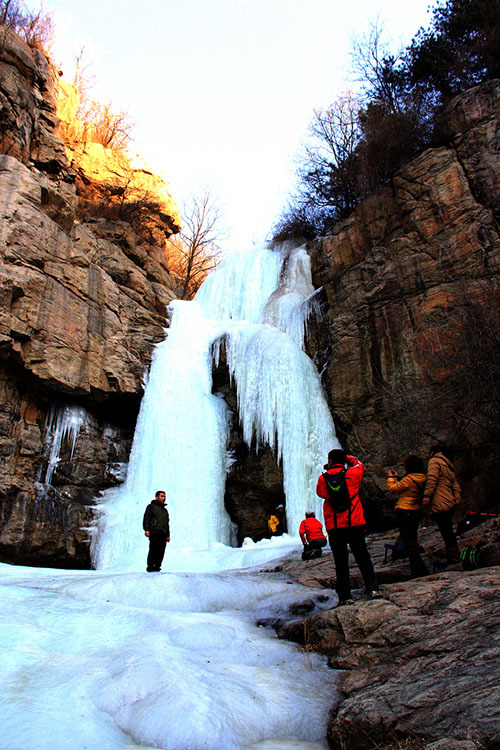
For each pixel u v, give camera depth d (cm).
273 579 834
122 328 1930
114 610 596
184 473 1683
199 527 1614
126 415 1950
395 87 2295
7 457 1497
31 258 1580
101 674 422
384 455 1462
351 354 1641
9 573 1023
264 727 372
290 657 504
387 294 1598
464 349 1211
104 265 2036
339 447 1612
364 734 348
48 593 695
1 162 1611
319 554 1014
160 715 359
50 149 1959
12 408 1541
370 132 1994
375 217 1783
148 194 2791
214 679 420
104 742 332
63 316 1656
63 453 1670
